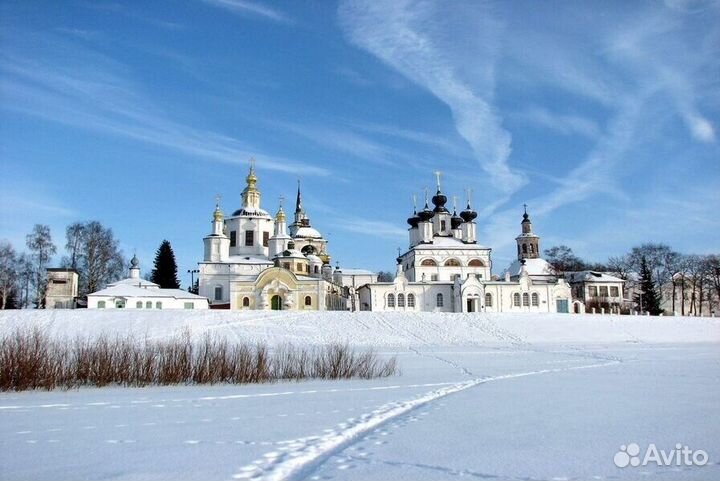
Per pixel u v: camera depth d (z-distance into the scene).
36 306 127.19
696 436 18.27
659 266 154.88
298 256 126.06
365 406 24.70
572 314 102.81
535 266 142.75
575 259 179.25
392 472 14.29
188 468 14.62
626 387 30.70
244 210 138.75
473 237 144.25
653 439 17.84
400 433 18.81
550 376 36.94
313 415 22.45
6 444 17.50
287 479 13.76
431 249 130.62
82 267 135.00
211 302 124.88
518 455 15.92
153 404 26.16
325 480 13.65
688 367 43.22
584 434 18.58
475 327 92.62
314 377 38.53
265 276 117.44
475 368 43.41
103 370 35.78
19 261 125.62
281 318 93.31
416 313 98.75
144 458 15.67
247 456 15.80
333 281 136.25
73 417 22.45
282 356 48.59
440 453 16.16
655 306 143.62
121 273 139.50
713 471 14.47
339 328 89.19
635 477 13.94
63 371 36.12
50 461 15.45
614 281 145.62
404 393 29.16
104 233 137.12
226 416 22.39
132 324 83.88
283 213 143.12
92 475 14.12
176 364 36.97
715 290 155.00
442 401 25.95
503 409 23.48
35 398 29.02
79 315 87.12
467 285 119.44
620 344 79.25
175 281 167.25
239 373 37.06
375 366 43.38
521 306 122.75
